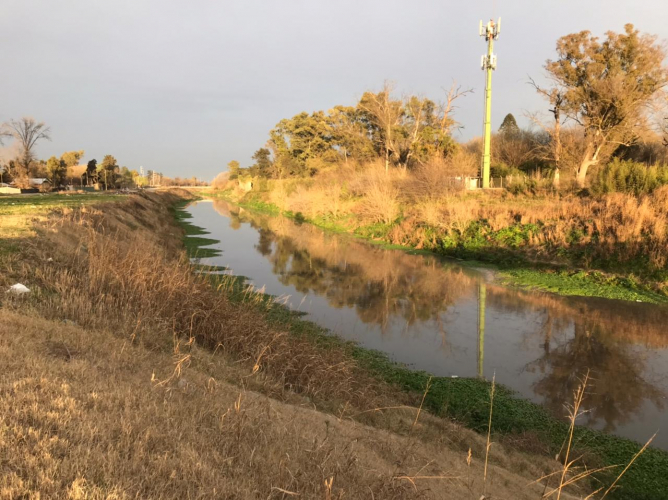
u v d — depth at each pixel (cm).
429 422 755
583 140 3688
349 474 417
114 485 297
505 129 5441
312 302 1602
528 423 825
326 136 7144
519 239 2302
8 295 762
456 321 1429
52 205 2284
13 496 270
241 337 855
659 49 3309
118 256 1099
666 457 730
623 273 1814
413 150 4684
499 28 3616
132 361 572
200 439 400
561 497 559
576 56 3475
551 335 1309
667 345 1233
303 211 4550
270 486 356
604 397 947
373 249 2764
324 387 764
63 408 384
